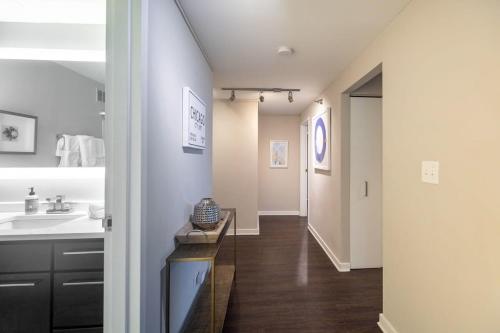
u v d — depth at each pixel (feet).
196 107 6.00
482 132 3.36
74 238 4.45
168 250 4.42
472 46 3.51
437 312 4.19
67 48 5.67
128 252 3.31
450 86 3.91
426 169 4.43
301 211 17.44
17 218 5.36
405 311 5.06
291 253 10.59
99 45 5.71
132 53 3.28
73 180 6.14
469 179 3.56
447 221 3.96
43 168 6.02
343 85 8.58
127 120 3.26
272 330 5.79
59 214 5.55
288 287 7.72
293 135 17.67
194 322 5.34
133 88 3.29
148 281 3.57
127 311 3.31
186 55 5.49
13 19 5.53
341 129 8.88
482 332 3.38
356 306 6.73
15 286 4.41
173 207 4.69
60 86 6.04
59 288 4.45
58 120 6.06
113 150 3.26
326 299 7.06
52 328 4.44
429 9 4.36
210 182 8.26
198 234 4.78
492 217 3.23
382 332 5.73
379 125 8.97
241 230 13.23
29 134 5.91
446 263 3.99
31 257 4.42
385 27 5.81
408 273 4.96
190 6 5.04
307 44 6.67
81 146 6.16
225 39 6.41
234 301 6.95
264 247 11.30
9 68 5.73
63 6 5.51
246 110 13.12
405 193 5.05
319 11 5.23
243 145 13.14
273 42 6.57
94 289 4.47
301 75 9.01
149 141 3.59
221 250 10.90
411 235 4.87
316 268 9.11
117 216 3.27
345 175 8.90
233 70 8.52
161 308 4.09
